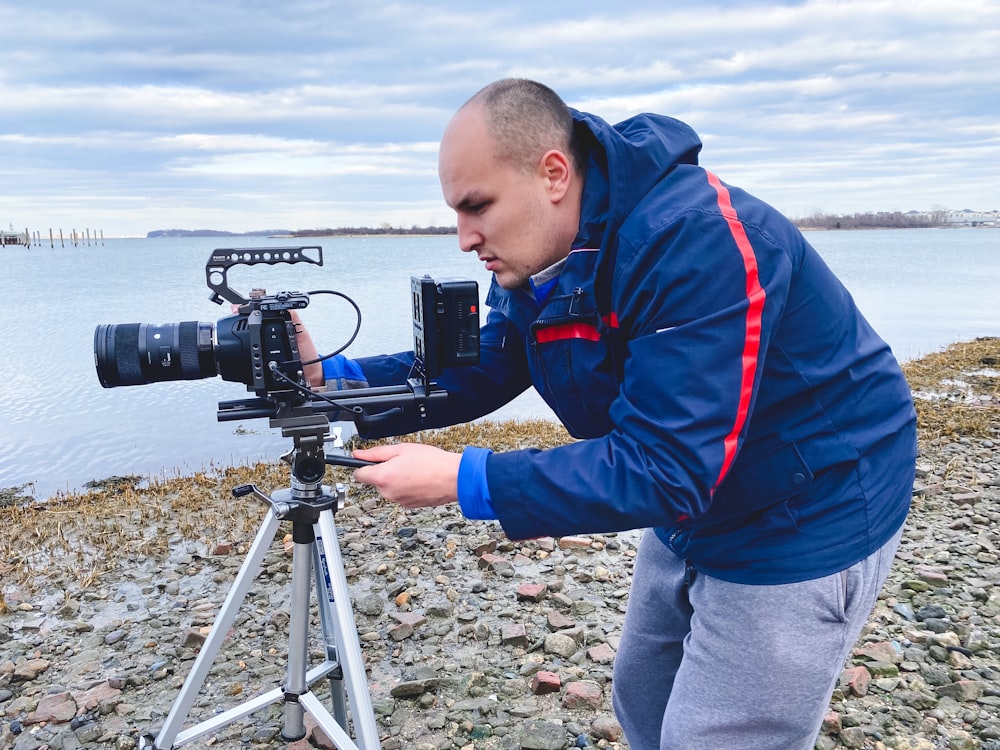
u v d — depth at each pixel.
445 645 3.73
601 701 3.23
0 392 13.39
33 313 26.05
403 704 3.23
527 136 1.62
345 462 1.98
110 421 11.04
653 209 1.58
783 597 1.72
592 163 1.71
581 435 2.02
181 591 4.49
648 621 2.22
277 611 4.14
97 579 4.66
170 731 2.54
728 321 1.47
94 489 7.02
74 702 3.29
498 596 4.29
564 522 1.51
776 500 1.71
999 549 4.88
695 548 1.85
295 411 2.09
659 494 1.45
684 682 1.87
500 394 2.37
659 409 1.48
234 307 2.15
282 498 2.37
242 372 2.09
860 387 1.75
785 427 1.68
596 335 1.75
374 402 2.05
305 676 2.66
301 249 2.16
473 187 1.68
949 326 22.28
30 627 3.99
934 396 10.32
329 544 2.43
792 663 1.72
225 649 3.78
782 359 1.65
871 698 3.21
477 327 2.01
